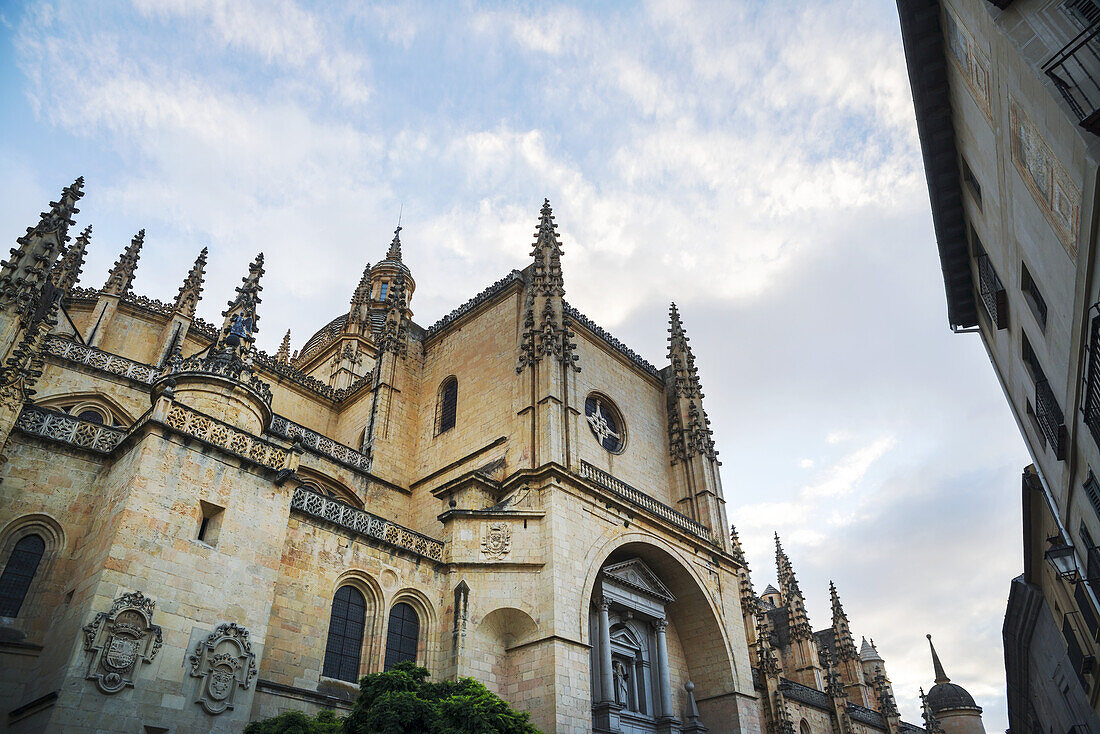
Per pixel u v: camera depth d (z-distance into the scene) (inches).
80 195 1093.8
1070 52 528.4
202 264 1809.8
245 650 906.7
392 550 1222.9
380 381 1763.0
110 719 764.6
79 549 920.9
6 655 825.5
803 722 2193.7
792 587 2736.2
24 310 956.6
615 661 1435.8
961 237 1088.8
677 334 2075.5
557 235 1807.3
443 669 1186.6
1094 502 810.8
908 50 878.4
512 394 1560.0
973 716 3474.4
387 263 3531.0
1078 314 647.1
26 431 928.9
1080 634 1210.0
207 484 960.9
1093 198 531.2
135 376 1408.7
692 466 1838.1
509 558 1291.8
